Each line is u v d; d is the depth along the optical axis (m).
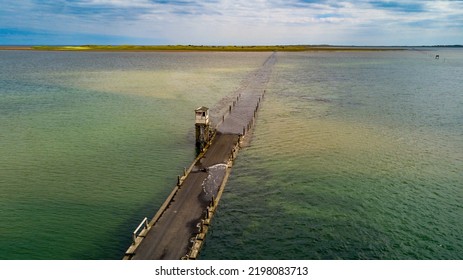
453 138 46.66
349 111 62.50
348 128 51.25
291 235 24.91
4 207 27.94
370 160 38.72
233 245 23.64
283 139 45.75
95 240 24.00
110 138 45.41
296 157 39.41
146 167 36.12
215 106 66.62
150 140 44.75
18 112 59.47
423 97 76.69
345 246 23.81
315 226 26.00
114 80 104.12
